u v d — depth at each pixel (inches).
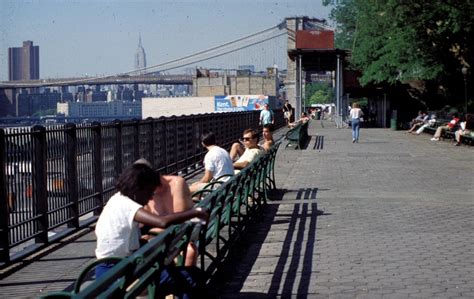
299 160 1135.0
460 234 478.6
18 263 380.8
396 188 753.6
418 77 1877.5
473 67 1845.5
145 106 4180.6
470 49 1796.3
